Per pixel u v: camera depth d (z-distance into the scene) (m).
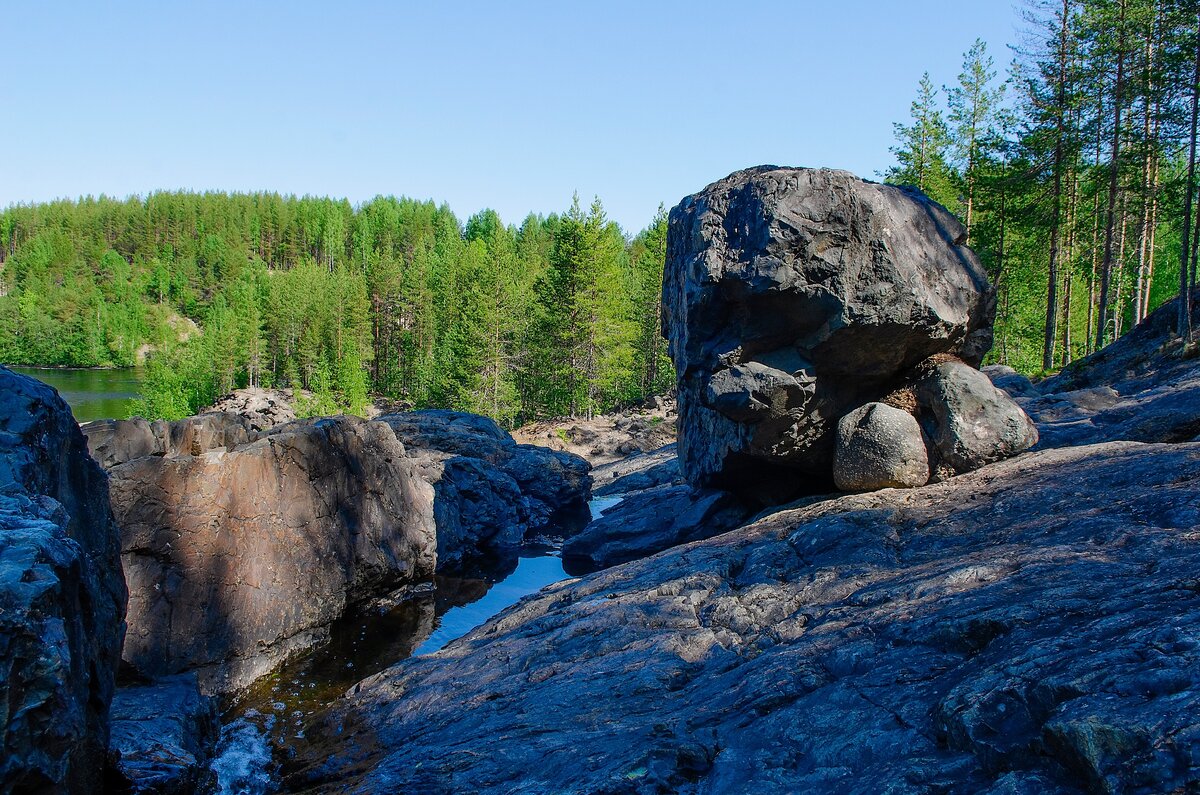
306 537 14.87
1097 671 5.73
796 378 14.34
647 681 8.92
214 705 11.32
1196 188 26.58
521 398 67.38
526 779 7.28
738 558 12.13
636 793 6.46
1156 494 9.70
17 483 6.70
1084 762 4.95
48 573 5.66
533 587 19.88
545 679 9.77
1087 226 37.94
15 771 5.22
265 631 13.50
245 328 90.38
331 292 92.38
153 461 12.00
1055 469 12.16
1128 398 18.53
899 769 5.87
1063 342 47.56
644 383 69.31
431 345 84.44
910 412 14.90
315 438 15.38
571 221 58.12
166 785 8.46
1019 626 7.10
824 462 15.50
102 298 130.50
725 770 6.63
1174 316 25.59
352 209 181.50
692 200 16.84
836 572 10.56
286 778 9.45
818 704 7.23
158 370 80.56
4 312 119.62
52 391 8.14
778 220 13.48
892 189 14.96
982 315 15.20
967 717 5.94
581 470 32.28
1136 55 31.64
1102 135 32.03
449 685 10.58
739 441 15.98
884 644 8.00
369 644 15.12
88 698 6.96
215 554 12.70
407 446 29.14
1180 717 4.91
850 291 13.55
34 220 172.88
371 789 8.05
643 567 13.03
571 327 59.19
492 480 26.28
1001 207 36.47
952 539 10.58
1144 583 7.24
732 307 14.54
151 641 11.59
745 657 9.06
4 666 5.18
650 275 68.38
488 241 116.75
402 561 17.84
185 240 158.25
